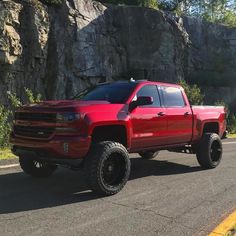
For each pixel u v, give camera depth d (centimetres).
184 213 663
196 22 3522
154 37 2950
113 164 774
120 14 2828
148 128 871
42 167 901
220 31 3662
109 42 2717
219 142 1093
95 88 933
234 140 2064
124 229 581
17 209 666
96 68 2580
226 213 665
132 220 622
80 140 730
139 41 2894
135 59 2869
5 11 2067
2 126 1457
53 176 929
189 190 824
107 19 2734
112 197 757
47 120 748
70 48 2422
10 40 2069
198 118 1034
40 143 747
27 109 778
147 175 976
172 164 1141
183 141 995
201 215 653
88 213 654
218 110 1145
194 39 3478
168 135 932
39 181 875
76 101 813
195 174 998
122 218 632
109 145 756
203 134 1073
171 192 805
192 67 3388
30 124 770
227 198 763
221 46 3641
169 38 3031
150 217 639
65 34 2403
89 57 2538
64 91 2367
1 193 767
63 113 734
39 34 2233
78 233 560
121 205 705
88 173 739
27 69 2191
